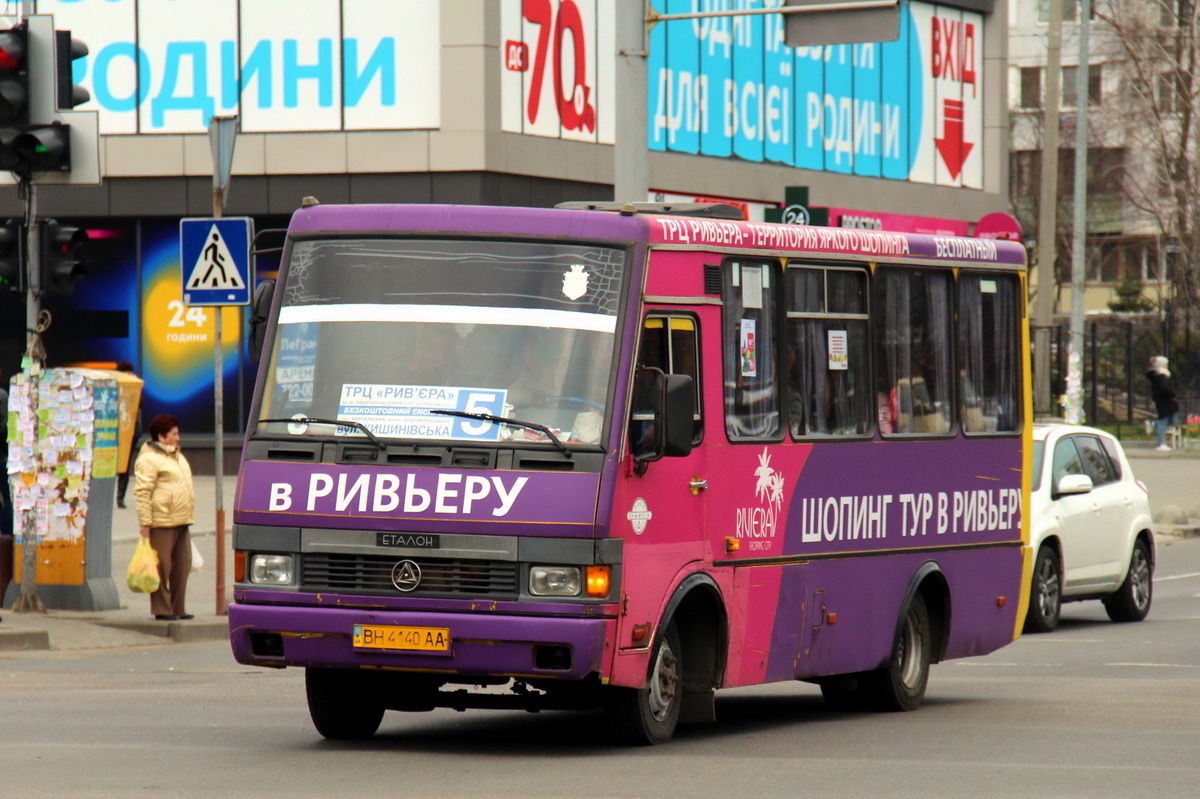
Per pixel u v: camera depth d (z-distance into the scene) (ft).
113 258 340.59
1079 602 222.89
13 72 162.61
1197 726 113.70
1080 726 114.32
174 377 340.80
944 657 130.82
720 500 106.01
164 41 331.16
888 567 123.03
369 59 326.44
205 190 331.77
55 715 115.85
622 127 185.26
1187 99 527.81
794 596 113.09
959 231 466.70
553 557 94.53
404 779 89.97
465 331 98.94
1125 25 550.36
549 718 120.06
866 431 121.49
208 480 334.65
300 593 97.19
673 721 104.99
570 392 97.25
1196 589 231.50
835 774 92.89
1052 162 430.20
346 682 104.27
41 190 334.44
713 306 106.32
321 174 328.70
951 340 131.95
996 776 92.58
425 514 95.66
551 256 99.86
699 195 377.30
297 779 89.76
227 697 127.85
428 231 100.99
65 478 178.40
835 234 119.55
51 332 342.23
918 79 450.30
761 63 398.01
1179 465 422.41
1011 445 138.82
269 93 329.31
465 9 321.52
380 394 98.48
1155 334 538.06
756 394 110.32
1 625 165.17
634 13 184.44
